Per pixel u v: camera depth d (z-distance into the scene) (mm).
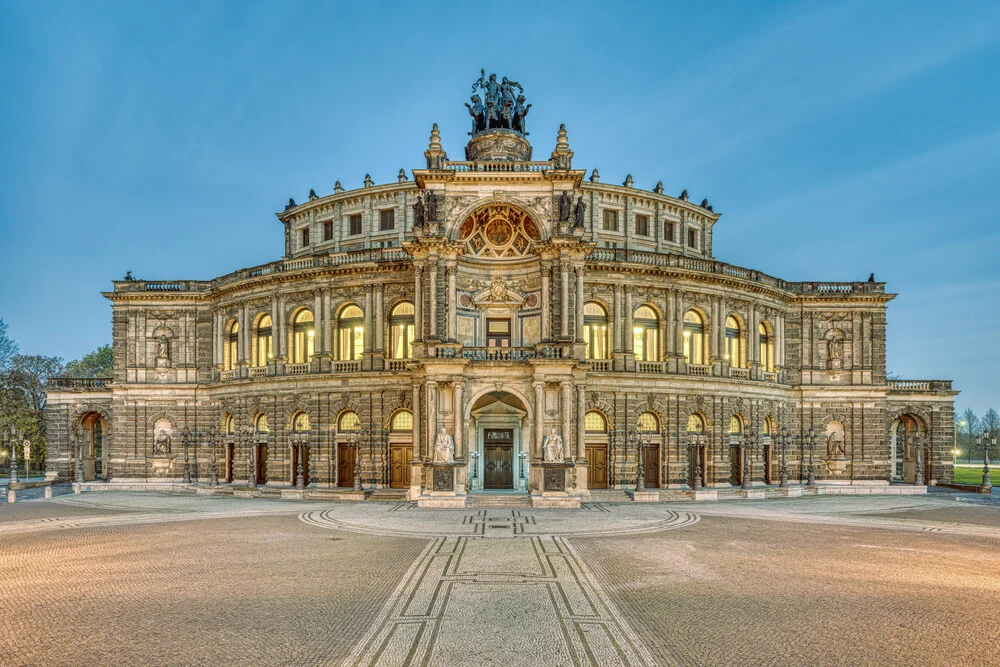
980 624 18531
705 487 55906
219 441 62312
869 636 17453
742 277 58469
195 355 64250
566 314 47125
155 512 43094
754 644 16750
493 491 48312
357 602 20281
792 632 17688
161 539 31875
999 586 22859
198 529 35094
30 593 21500
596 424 54156
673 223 65312
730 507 46312
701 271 56875
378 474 54031
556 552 28094
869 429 63031
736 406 58188
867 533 34531
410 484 52781
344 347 57375
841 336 64062
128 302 64562
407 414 54500
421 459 48438
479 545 29734
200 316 64625
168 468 63156
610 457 53562
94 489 61281
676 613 19234
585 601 20438
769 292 61312
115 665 15336
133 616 18938
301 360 58812
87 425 70250
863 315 63938
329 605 19953
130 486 61750
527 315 50219
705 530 34719
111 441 64500
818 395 63312
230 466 62031
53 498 53406
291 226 67312
